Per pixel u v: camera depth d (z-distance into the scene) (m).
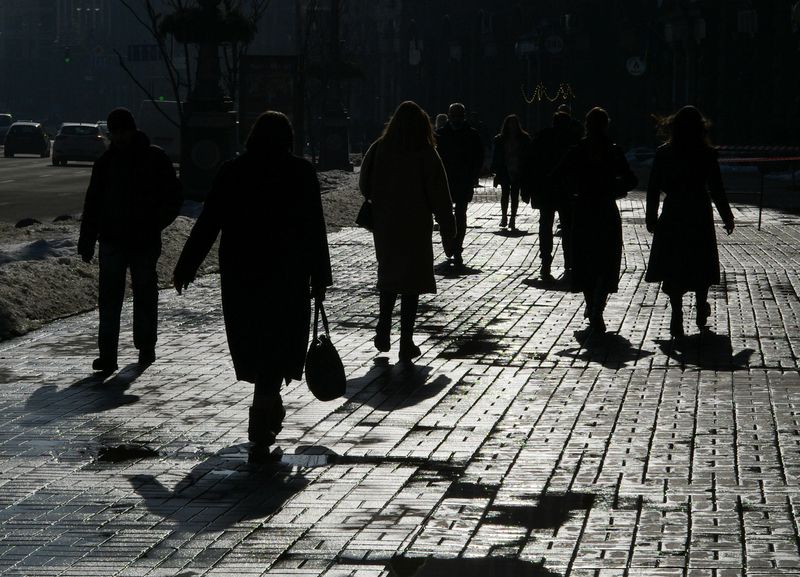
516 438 12.52
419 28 164.25
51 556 8.98
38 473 11.27
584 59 114.00
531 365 16.53
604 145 19.08
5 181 65.12
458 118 27.91
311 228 12.29
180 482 10.97
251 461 11.68
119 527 9.66
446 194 17.02
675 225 18.69
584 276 19.11
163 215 16.33
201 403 14.23
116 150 16.27
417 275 16.94
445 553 8.98
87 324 19.92
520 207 46.62
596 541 9.24
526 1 137.00
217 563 8.81
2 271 21.30
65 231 35.25
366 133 127.19
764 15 78.75
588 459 11.65
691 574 8.51
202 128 44.69
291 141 12.46
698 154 18.62
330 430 12.88
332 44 69.62
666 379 15.51
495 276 26.30
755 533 9.41
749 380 15.42
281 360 12.20
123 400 14.41
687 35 85.81
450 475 11.13
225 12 47.50
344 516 9.92
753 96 79.81
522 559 8.84
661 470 11.24
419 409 13.88
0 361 16.77
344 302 22.44
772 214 43.09
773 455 11.76
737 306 21.78
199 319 20.44
